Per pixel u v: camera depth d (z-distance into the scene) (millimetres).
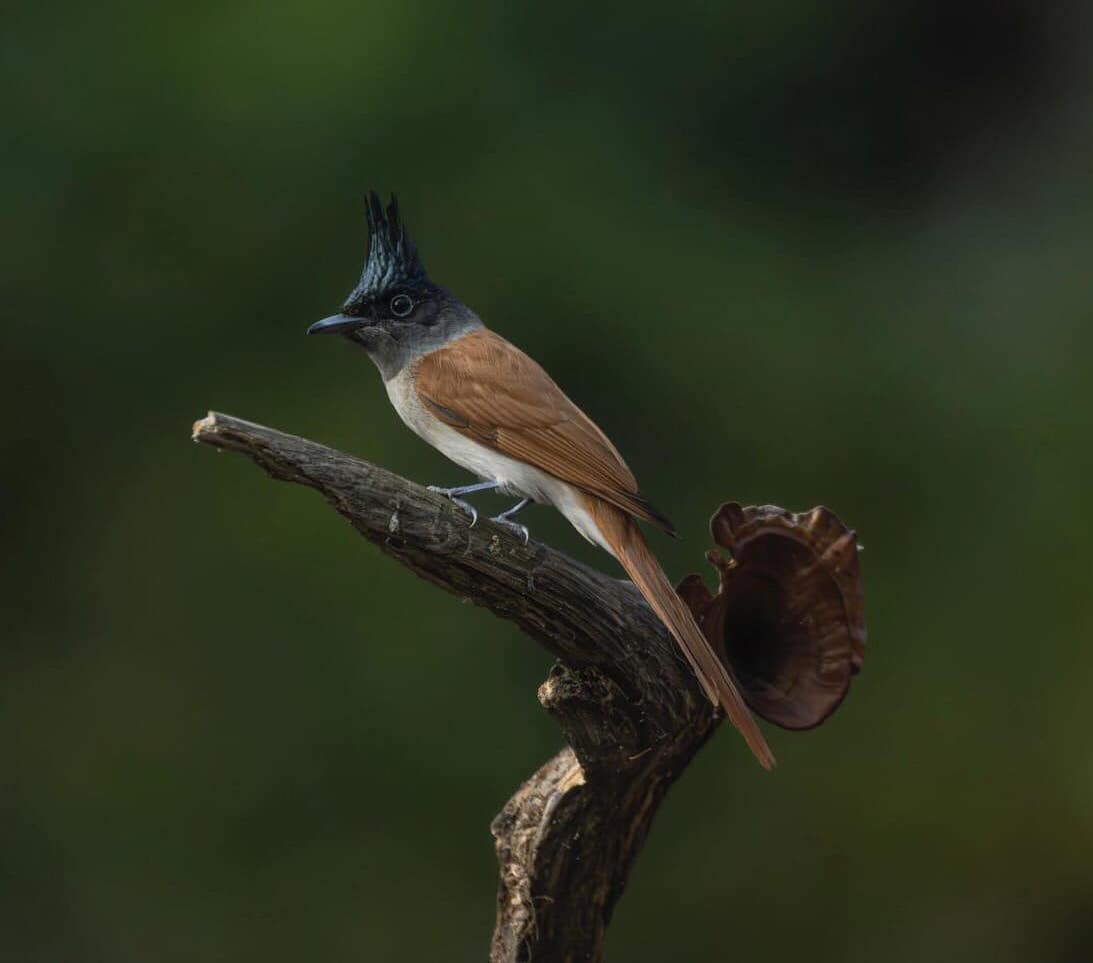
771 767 7031
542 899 7617
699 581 7480
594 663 7305
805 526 7445
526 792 7621
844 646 7480
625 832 7590
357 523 7016
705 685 7133
